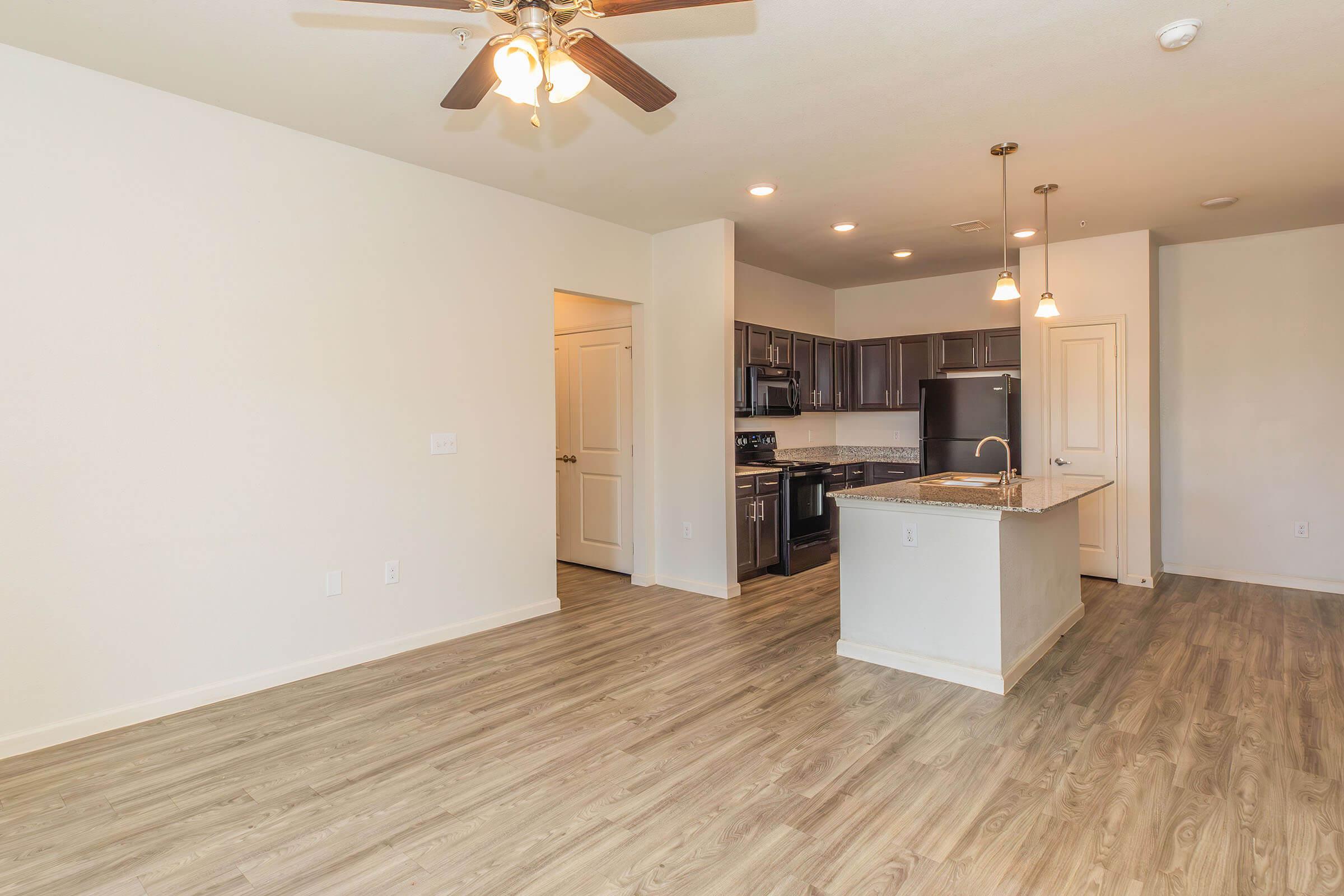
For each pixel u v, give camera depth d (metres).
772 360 5.89
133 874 1.91
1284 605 4.55
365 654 3.53
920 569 3.41
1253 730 2.75
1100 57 2.61
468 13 2.26
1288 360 4.98
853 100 2.95
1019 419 5.70
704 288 4.82
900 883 1.87
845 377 6.95
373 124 3.16
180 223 2.89
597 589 5.06
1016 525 3.36
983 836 2.08
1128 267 5.05
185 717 2.89
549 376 4.38
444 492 3.84
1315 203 4.34
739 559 5.16
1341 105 3.02
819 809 2.23
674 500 5.07
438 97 2.90
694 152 3.50
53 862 1.96
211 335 2.98
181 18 2.32
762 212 4.53
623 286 4.88
